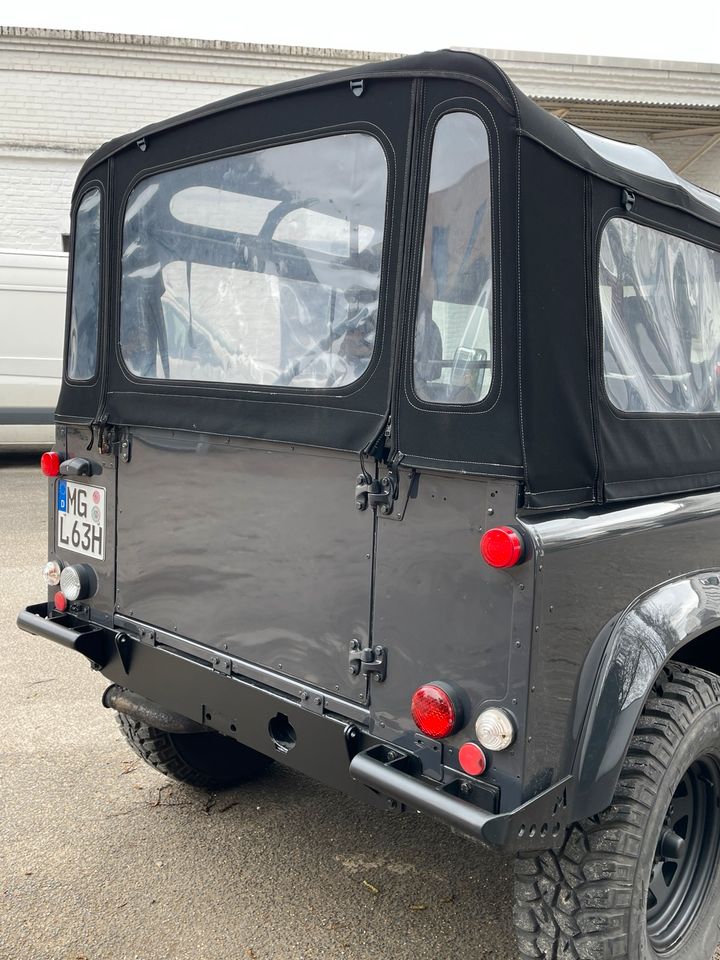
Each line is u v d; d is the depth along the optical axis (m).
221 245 2.47
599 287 2.07
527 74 12.20
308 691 2.23
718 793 2.43
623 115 12.90
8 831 3.06
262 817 3.20
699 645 2.70
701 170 14.00
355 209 2.12
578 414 1.98
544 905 2.08
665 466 2.30
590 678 1.97
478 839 1.76
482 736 1.84
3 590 5.82
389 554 2.04
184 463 2.55
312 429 2.18
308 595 2.23
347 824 3.17
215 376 2.49
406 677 2.02
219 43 12.80
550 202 1.91
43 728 3.89
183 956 2.44
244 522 2.38
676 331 2.43
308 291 2.24
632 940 2.07
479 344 1.88
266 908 2.67
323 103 2.18
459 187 1.92
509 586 1.83
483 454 1.85
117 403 2.78
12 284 10.80
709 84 12.50
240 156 2.41
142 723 3.05
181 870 2.85
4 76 12.68
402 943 2.53
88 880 2.79
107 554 2.86
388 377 2.04
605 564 2.00
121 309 2.81
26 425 11.02
